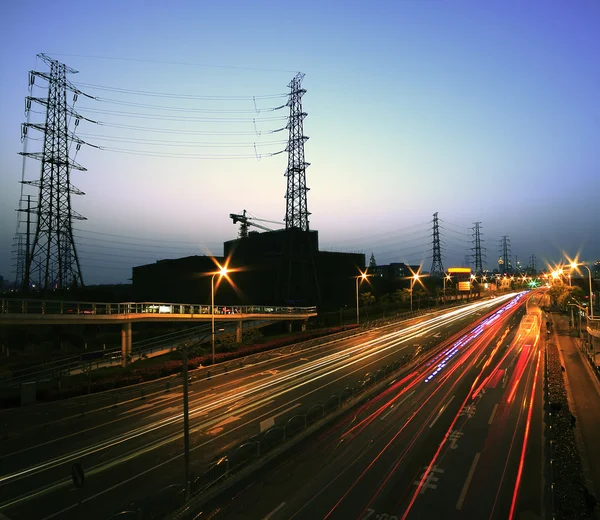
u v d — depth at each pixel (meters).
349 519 15.20
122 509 16.20
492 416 26.48
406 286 132.00
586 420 26.31
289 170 86.62
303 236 87.88
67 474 19.58
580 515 14.74
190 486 17.16
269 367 44.69
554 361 41.50
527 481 17.80
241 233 115.81
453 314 101.94
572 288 87.19
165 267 102.94
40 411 29.73
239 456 20.61
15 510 16.38
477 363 43.84
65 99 68.50
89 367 38.66
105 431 25.50
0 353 49.53
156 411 29.47
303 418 26.02
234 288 98.31
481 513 15.40
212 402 31.52
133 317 45.50
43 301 39.00
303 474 18.89
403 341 61.41
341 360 47.78
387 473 18.80
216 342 53.22
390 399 30.70
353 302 106.94
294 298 87.44
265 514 15.70
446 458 20.27
